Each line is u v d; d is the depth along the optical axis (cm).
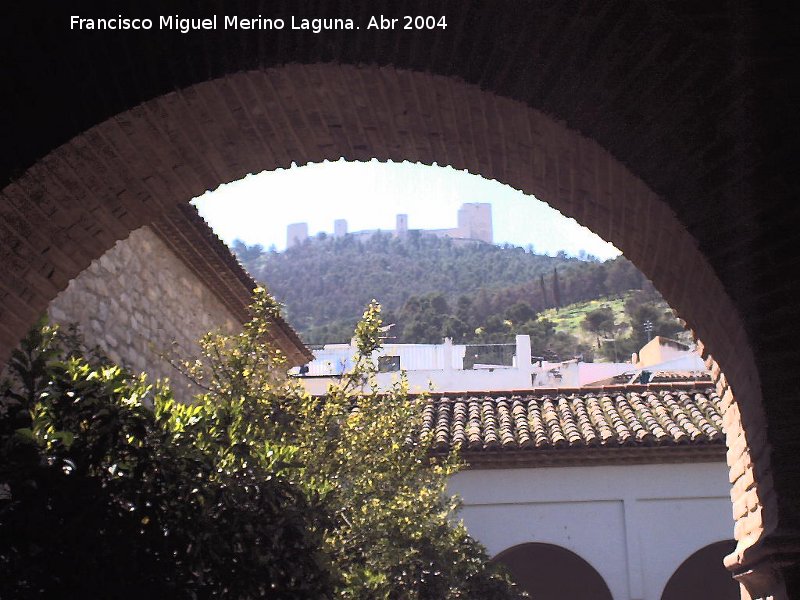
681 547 1468
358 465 1006
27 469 559
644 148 508
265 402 998
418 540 1084
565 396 1620
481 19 527
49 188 555
